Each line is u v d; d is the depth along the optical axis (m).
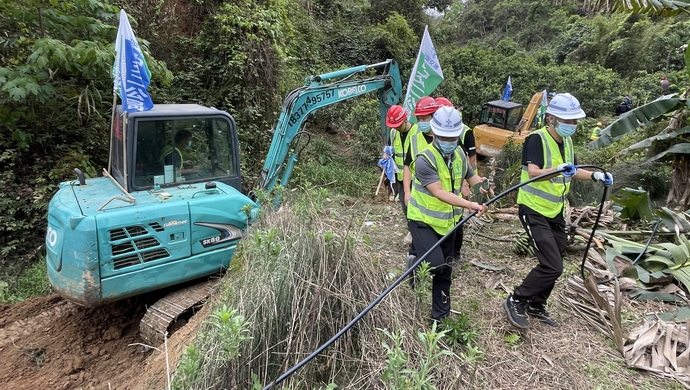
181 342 3.02
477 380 2.63
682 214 4.76
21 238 5.15
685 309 3.40
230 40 8.09
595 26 23.83
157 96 7.42
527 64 17.48
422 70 6.09
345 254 2.80
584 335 3.21
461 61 16.88
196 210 3.59
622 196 6.54
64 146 5.91
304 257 2.68
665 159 6.19
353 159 10.08
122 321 3.99
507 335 3.15
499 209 5.97
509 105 11.62
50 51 5.00
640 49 22.47
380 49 15.98
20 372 3.38
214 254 3.74
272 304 2.44
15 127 5.41
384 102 7.18
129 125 3.56
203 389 2.13
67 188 3.79
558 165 2.88
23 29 5.38
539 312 3.33
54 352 3.62
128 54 3.48
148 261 3.39
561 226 3.13
